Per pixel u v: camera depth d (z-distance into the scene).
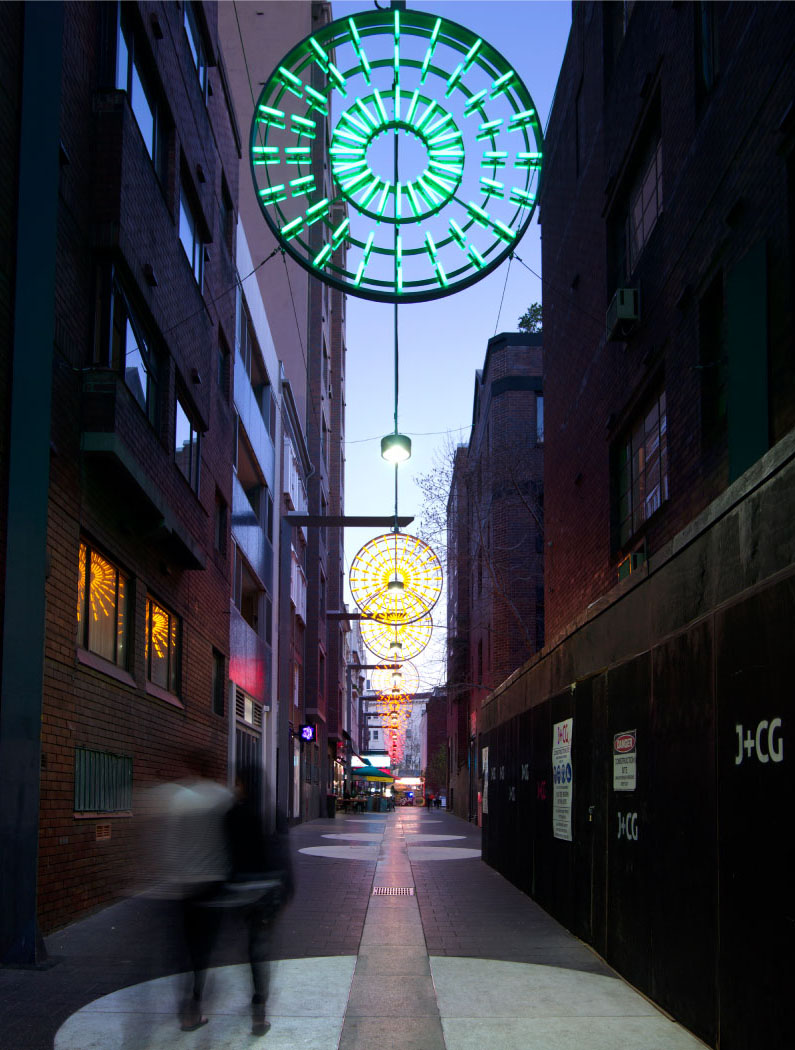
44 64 8.71
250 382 23.14
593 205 15.24
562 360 17.72
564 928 9.31
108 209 9.92
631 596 7.41
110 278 9.98
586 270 15.70
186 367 13.91
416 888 12.55
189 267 13.98
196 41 15.07
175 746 13.62
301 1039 5.30
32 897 7.52
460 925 9.44
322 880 13.20
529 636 29.12
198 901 5.33
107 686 10.21
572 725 9.41
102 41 10.27
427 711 81.44
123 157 10.14
